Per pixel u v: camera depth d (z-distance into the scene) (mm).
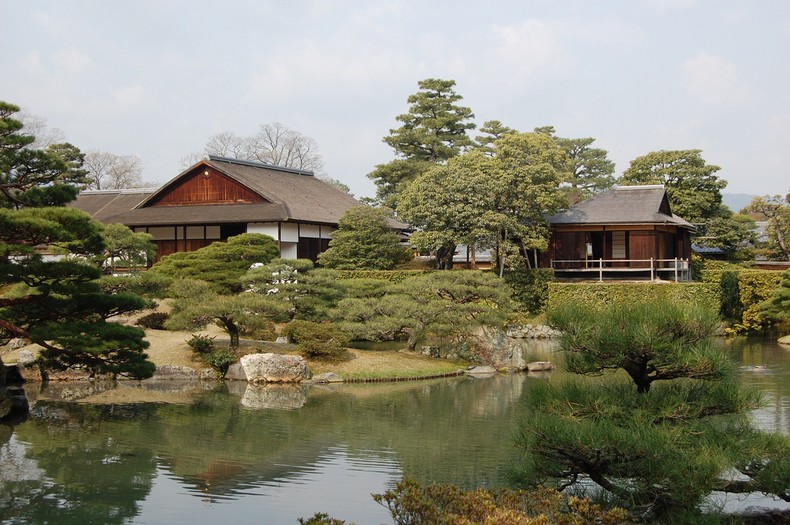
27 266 20281
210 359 32688
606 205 55281
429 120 67750
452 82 69625
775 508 14688
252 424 23281
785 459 12023
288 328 34750
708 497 13695
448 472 17828
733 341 44219
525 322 48125
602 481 12570
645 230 53688
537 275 49719
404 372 32969
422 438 21391
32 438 21391
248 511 15305
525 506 11062
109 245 37812
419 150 69688
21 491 16594
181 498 16141
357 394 28875
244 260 42938
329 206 59500
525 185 50250
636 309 12852
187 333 36969
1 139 20688
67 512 15312
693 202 62719
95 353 21078
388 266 51438
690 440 12086
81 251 21766
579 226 54469
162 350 34188
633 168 66500
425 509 10453
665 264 55219
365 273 49781
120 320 38062
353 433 22062
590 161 85312
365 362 33906
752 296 49719
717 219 64938
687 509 12094
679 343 12555
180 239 54625
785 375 31188
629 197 55438
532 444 12203
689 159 64562
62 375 31625
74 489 16781
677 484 11594
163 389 29766
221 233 53875
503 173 49688
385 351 36781
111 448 20328
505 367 35375
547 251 55750
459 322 34375
